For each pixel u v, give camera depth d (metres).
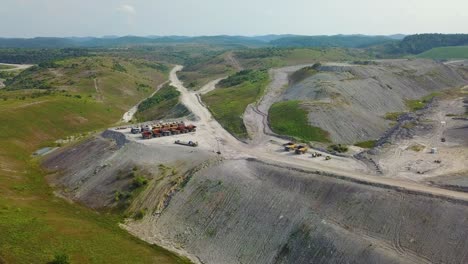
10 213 64.94
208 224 66.88
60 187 86.56
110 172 86.06
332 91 130.00
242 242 62.22
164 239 66.00
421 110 133.62
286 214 63.62
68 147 106.88
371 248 53.53
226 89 169.38
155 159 87.31
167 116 142.12
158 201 74.19
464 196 59.69
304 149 86.12
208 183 74.62
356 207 61.22
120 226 69.19
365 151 87.50
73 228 64.12
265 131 104.56
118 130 109.31
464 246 51.34
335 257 54.56
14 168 94.62
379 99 138.75
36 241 56.41
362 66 171.75
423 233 54.56
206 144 95.25
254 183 71.88
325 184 67.19
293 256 57.56
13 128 118.88
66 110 144.25
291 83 166.38
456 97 153.50
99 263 54.03
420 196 60.19
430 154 84.31
